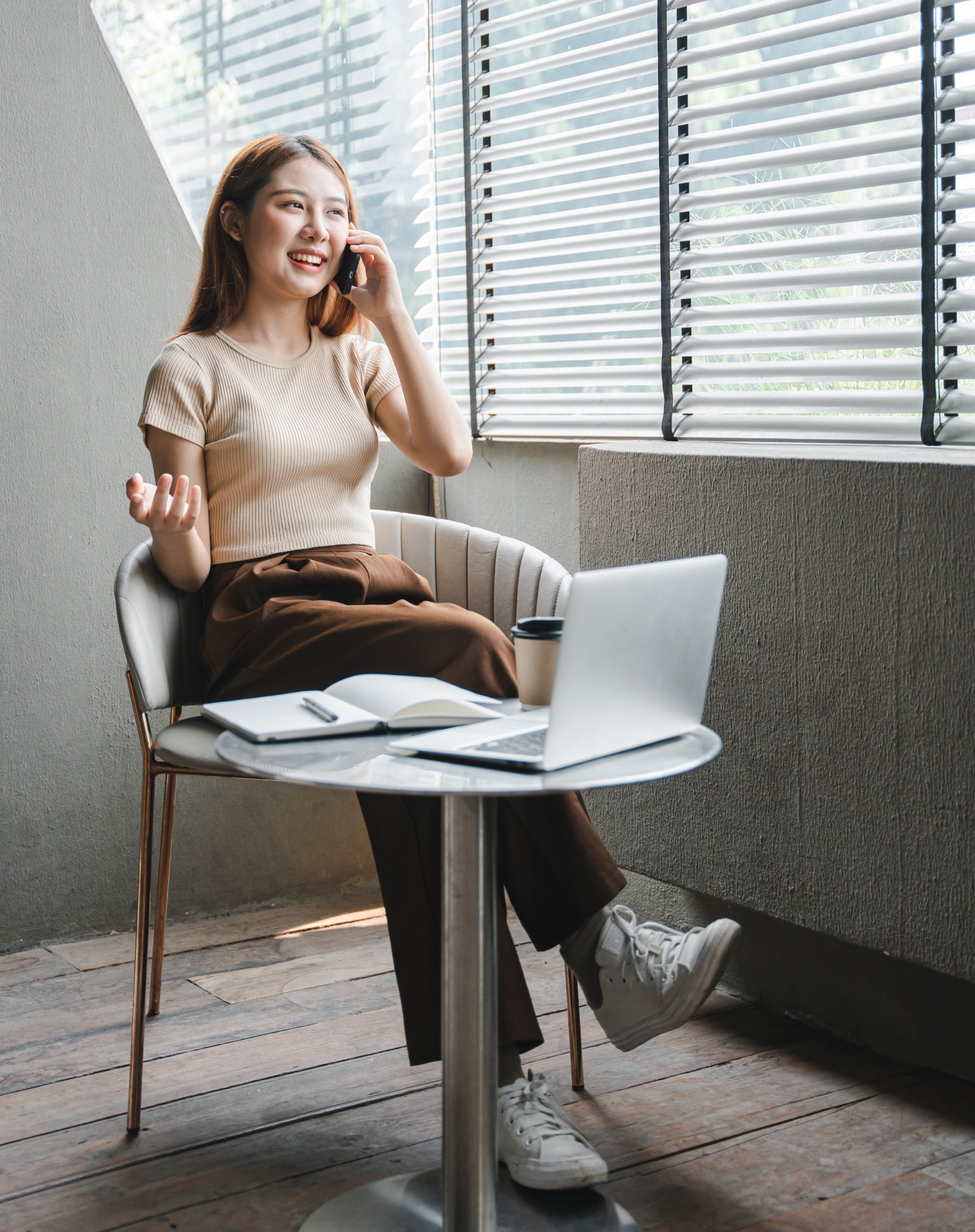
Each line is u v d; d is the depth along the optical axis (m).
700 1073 1.77
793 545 1.75
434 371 1.89
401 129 2.57
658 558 1.96
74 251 2.22
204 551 1.71
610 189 2.21
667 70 2.06
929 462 1.57
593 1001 1.48
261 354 1.84
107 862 2.35
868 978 1.85
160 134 2.30
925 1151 1.53
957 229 1.72
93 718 2.31
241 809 2.47
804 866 1.78
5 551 2.21
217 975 2.15
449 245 2.61
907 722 1.62
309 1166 1.52
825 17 1.88
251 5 2.37
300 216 1.78
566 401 2.35
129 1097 1.61
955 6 1.71
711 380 2.07
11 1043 1.87
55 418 2.23
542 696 1.27
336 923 2.43
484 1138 1.23
